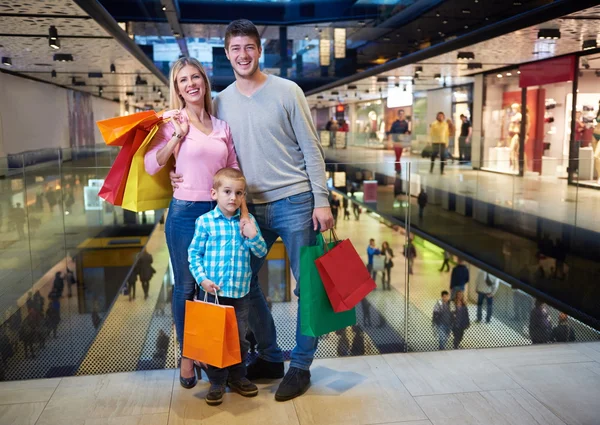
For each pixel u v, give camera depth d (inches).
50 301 162.6
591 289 214.1
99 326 132.6
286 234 108.0
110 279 319.3
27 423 97.7
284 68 781.9
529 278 291.9
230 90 106.8
